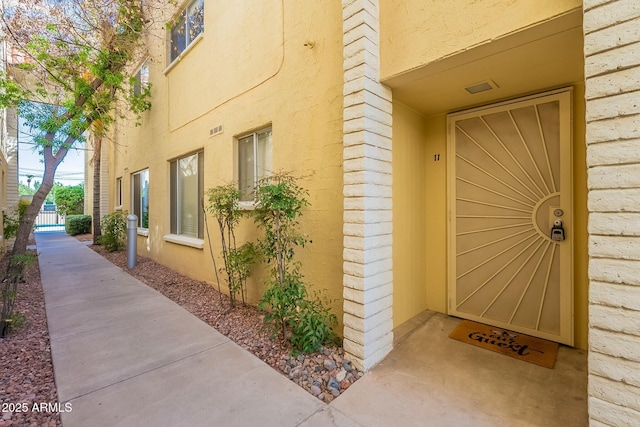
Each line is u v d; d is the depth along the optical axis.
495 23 2.25
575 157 3.10
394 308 3.54
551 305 3.28
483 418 2.18
